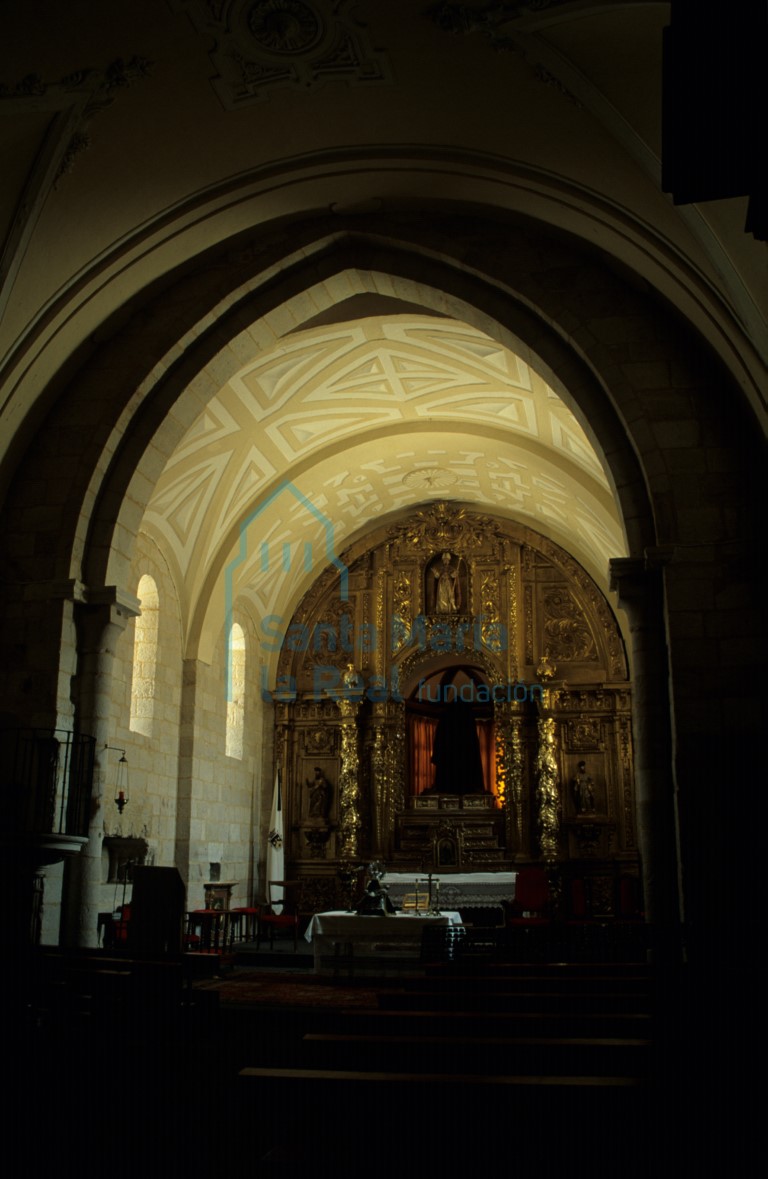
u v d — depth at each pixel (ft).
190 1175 18.20
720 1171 16.57
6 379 41.86
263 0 32.96
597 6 30.91
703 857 35.47
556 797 76.64
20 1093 21.76
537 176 39.40
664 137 20.21
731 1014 22.07
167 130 38.04
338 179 42.01
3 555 43.62
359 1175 16.55
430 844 78.74
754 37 19.02
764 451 38.81
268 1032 26.07
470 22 33.12
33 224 38.37
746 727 36.37
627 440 41.24
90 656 43.34
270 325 47.47
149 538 63.52
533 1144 16.56
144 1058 22.95
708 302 37.24
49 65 33.83
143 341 45.55
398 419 66.90
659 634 39.29
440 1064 19.17
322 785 80.59
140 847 56.29
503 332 44.39
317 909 78.43
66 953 33.81
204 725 69.41
